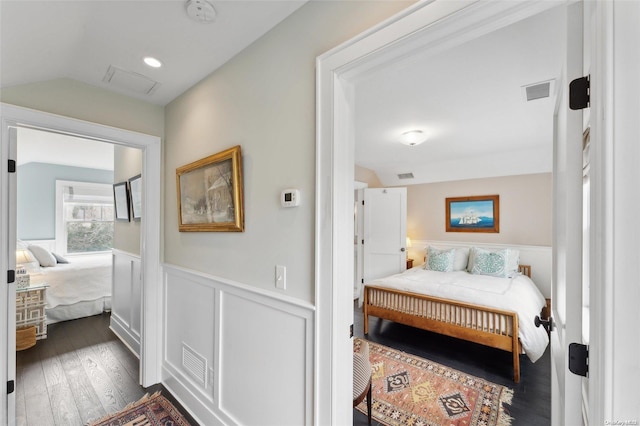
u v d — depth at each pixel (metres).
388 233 4.75
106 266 4.04
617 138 0.53
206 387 1.83
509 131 3.01
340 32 1.15
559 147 1.04
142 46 1.58
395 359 2.71
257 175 1.51
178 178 2.12
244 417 1.55
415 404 2.04
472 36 0.87
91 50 1.61
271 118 1.43
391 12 1.00
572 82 0.72
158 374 2.30
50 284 3.56
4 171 1.67
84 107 1.98
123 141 2.14
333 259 1.13
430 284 3.15
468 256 4.30
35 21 1.20
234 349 1.62
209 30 1.45
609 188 0.54
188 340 2.02
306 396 1.24
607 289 0.54
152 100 2.27
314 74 1.24
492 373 2.46
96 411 1.95
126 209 3.11
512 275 3.71
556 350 1.02
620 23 0.53
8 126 1.70
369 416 1.82
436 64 1.74
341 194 1.15
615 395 0.53
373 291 3.31
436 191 5.05
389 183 5.38
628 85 0.52
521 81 1.94
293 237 1.31
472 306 2.61
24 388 2.20
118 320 3.22
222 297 1.72
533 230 4.19
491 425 1.83
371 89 2.07
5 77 1.56
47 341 3.04
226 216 1.67
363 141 3.42
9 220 1.70
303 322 1.26
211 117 1.85
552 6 0.74
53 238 4.93
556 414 0.99
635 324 0.52
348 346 1.18
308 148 1.26
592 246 0.59
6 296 1.69
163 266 2.31
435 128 2.93
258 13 1.33
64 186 5.04
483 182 4.61
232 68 1.69
